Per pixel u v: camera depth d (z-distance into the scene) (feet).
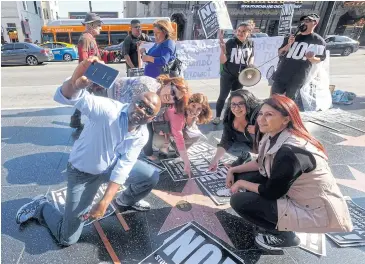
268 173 5.09
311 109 15.30
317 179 4.51
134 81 7.93
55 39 49.88
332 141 11.38
